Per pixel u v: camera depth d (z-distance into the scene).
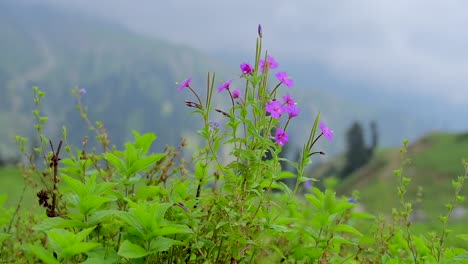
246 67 0.96
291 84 0.96
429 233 1.12
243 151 0.93
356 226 1.36
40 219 1.09
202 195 1.09
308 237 1.10
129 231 0.88
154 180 1.09
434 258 1.06
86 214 0.90
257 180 0.96
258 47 0.96
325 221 1.03
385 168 21.36
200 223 0.94
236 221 0.92
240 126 0.98
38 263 1.01
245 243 0.92
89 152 1.11
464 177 1.05
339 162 26.64
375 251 1.17
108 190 0.98
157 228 0.87
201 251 0.94
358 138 25.44
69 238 0.83
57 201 0.98
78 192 0.92
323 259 1.03
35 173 1.08
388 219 1.25
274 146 0.94
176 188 1.01
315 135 0.94
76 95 1.12
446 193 16.00
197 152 1.11
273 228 0.93
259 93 0.96
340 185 23.02
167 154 1.10
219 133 0.96
